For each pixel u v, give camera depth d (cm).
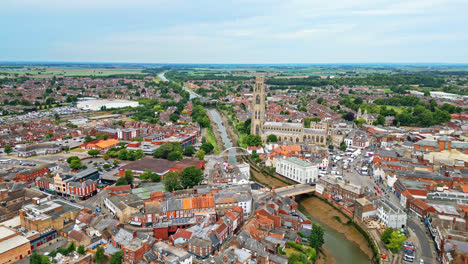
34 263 17112
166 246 18412
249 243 18712
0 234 19075
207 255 18600
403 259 19412
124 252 17675
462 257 17238
